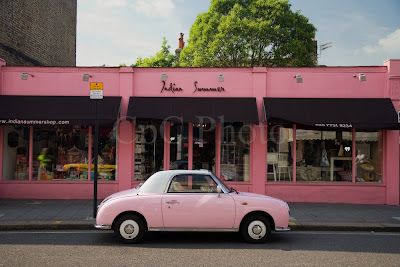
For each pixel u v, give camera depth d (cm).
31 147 1158
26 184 1129
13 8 1474
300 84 1149
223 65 2105
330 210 1012
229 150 1173
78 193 1136
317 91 1148
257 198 702
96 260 575
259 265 560
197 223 682
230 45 2008
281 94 1149
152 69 1157
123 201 682
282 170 1163
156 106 1109
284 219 700
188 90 1153
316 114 1086
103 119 1061
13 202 1064
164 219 678
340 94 1147
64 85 1143
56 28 1903
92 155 1166
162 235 766
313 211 995
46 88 1140
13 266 540
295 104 1112
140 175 1159
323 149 1175
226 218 685
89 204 1044
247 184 1145
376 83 1145
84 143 1170
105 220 675
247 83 1153
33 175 1158
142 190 700
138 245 677
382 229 826
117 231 684
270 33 2023
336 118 1077
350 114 1086
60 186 1133
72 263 558
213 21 2123
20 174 1155
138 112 1087
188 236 759
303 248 666
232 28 2003
